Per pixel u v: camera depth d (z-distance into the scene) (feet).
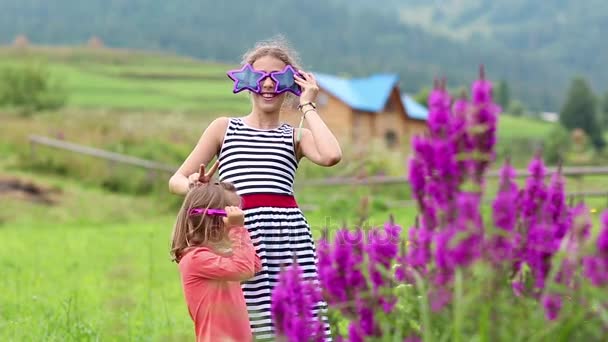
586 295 19.16
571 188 107.55
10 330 39.04
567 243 20.17
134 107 494.18
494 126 20.26
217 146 29.91
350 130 268.41
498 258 19.54
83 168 149.28
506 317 19.16
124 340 37.47
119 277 63.93
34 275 63.41
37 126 179.63
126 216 127.65
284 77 29.30
